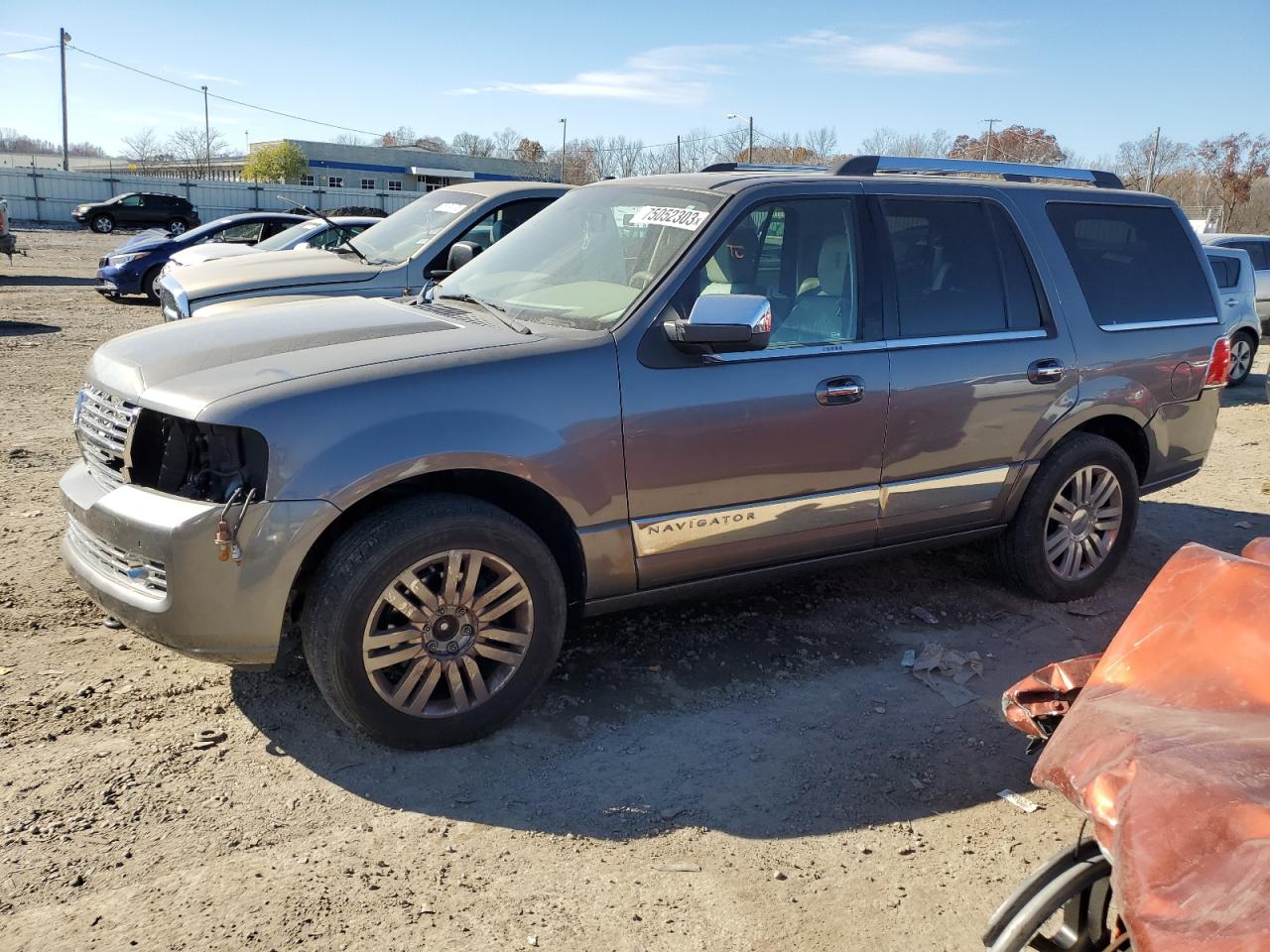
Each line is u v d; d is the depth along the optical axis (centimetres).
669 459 391
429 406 349
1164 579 263
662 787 353
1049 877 226
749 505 414
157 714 384
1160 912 183
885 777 366
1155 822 195
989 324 475
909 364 443
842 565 459
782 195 430
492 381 360
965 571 568
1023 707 295
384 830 323
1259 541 282
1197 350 548
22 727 370
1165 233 556
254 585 333
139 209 3775
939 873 317
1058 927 241
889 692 429
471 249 559
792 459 418
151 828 318
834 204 445
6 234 1969
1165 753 210
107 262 1697
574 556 390
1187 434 557
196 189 4588
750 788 355
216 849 310
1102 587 555
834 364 424
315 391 340
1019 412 479
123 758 355
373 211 3519
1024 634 494
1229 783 196
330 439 336
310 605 343
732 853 321
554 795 346
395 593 345
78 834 313
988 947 227
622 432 379
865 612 507
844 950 282
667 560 404
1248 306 1288
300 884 296
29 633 443
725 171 501
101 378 385
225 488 340
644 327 389
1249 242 1617
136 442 357
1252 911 174
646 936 283
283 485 331
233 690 403
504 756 367
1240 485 791
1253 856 181
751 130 4178
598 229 459
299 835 319
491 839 321
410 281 784
